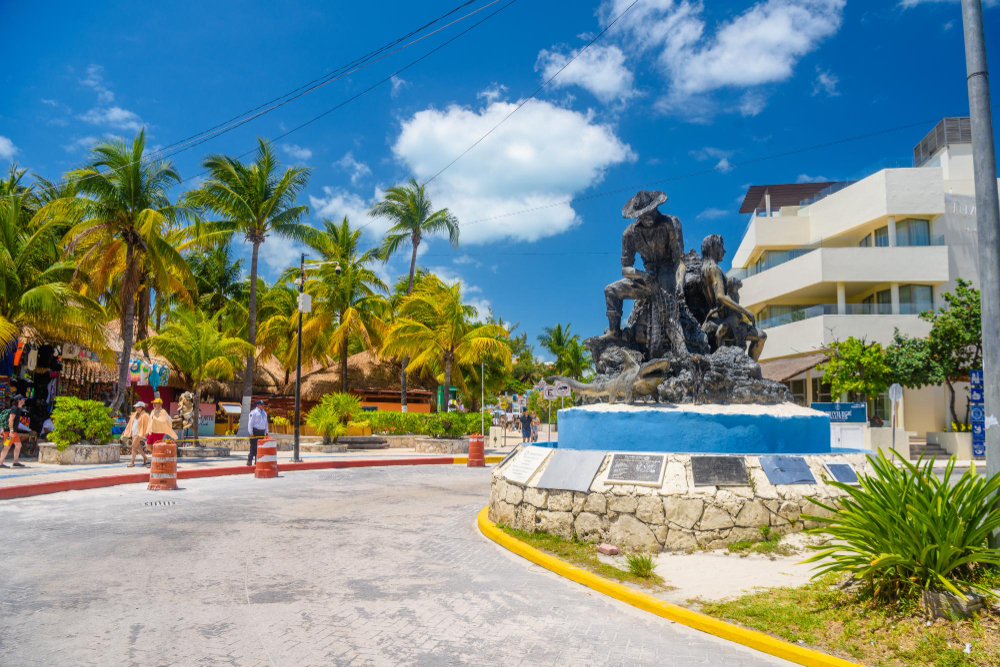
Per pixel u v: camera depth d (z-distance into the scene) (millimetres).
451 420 27062
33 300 17969
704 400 8961
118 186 20031
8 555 7090
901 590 4902
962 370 27688
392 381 38906
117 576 6289
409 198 37844
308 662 4297
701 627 5094
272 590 5953
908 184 33750
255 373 36156
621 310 10508
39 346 20734
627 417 8594
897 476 5438
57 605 5363
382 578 6496
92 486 13055
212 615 5199
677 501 7211
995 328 5344
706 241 10672
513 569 6945
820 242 37688
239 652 4434
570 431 9570
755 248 40594
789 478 7465
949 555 4691
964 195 34219
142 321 25969
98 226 19781
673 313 9766
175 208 21734
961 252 33656
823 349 30984
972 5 5648
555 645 4750
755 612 5145
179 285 24062
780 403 9234
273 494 12883
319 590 6000
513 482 8656
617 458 7797
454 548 7984
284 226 29766
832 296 38375
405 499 12531
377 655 4465
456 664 4348
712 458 7516
